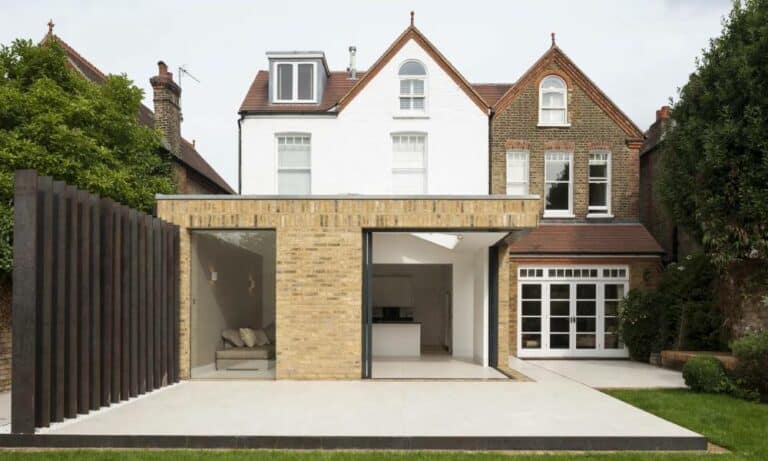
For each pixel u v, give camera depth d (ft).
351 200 36.65
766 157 37.14
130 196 39.42
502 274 43.06
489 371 40.52
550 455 20.93
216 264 37.32
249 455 20.38
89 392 26.50
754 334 36.63
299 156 55.36
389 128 54.90
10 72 36.55
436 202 36.81
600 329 53.57
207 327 37.09
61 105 35.45
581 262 53.57
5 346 34.01
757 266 42.01
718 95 40.19
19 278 22.77
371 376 37.09
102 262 27.91
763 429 25.59
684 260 49.44
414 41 55.47
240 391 31.83
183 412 26.02
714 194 40.60
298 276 36.37
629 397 33.14
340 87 60.23
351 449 21.52
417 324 50.06
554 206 56.70
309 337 36.14
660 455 21.07
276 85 56.44
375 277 59.47
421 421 24.20
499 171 55.52
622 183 56.39
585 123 56.54
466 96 55.31
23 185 22.95
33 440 21.94
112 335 28.32
